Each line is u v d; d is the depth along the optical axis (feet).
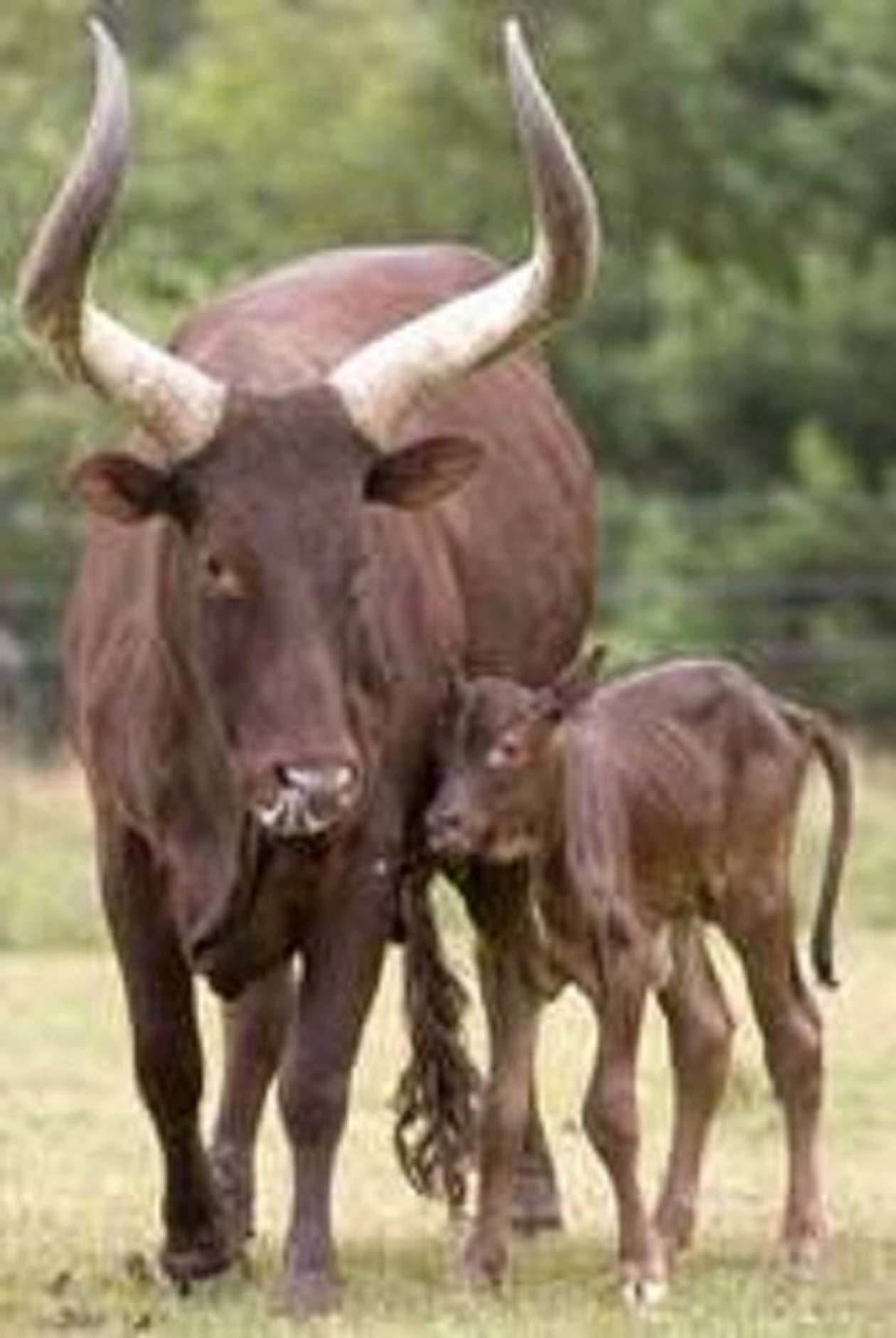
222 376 88.99
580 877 87.76
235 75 297.33
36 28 210.18
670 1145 99.91
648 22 305.73
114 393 84.64
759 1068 117.19
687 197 306.96
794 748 92.89
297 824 82.43
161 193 268.82
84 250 83.92
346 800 82.38
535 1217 98.32
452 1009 94.02
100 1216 100.89
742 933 92.17
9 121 202.59
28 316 84.38
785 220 308.60
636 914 88.43
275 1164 108.99
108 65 84.43
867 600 276.41
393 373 85.46
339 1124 87.30
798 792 92.99
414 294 97.71
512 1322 84.94
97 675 90.48
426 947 93.66
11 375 207.51
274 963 88.07
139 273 192.44
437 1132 94.22
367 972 87.40
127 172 85.25
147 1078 91.15
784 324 303.07
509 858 87.40
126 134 84.17
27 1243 97.14
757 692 92.73
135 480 84.74
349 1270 92.43
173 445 84.64
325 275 97.30
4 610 241.96
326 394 85.20
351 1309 86.99
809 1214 91.86
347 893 87.04
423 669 88.58
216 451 84.38
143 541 89.71
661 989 92.73
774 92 316.81
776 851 92.43
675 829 89.97
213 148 291.58
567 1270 92.79
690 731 90.89
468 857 87.15
